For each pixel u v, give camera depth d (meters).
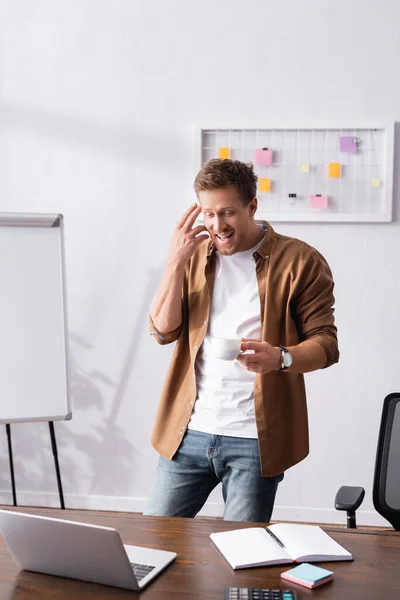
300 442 1.96
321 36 3.11
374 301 3.18
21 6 3.26
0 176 3.34
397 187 3.13
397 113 3.10
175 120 3.22
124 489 3.39
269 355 1.76
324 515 3.25
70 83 3.27
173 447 1.97
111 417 3.37
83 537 1.19
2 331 1.79
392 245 3.15
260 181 3.14
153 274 3.29
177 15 3.18
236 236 1.83
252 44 3.15
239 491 1.89
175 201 3.26
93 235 3.31
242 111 3.18
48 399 1.81
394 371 3.20
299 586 1.22
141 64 3.22
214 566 1.30
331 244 3.18
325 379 3.23
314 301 1.94
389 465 2.05
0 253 1.79
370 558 1.35
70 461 3.41
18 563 1.32
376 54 3.09
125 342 3.34
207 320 1.95
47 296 1.82
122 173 3.27
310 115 3.14
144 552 1.35
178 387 2.03
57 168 3.31
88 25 3.23
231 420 1.90
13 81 3.29
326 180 3.13
